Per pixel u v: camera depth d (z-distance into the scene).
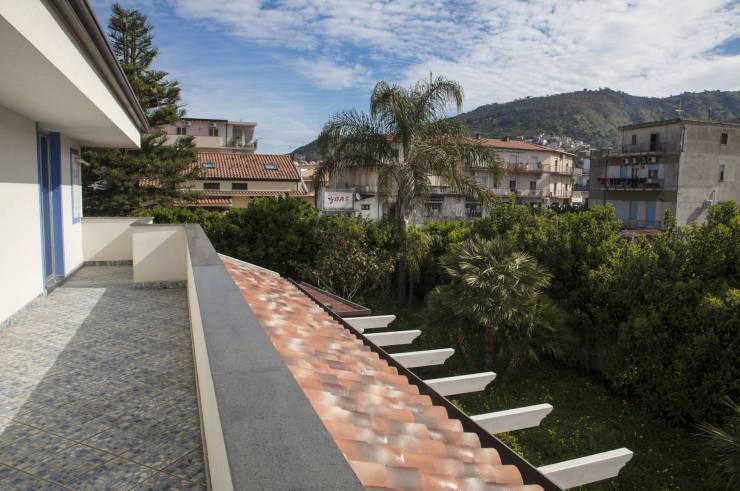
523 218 12.72
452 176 13.03
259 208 14.46
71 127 7.62
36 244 6.79
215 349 1.86
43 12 3.50
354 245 13.66
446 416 3.06
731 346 7.28
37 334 5.28
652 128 38.53
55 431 3.07
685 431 7.96
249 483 0.99
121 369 4.22
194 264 3.92
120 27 24.81
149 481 2.51
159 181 25.80
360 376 3.29
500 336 9.62
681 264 8.89
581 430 8.09
